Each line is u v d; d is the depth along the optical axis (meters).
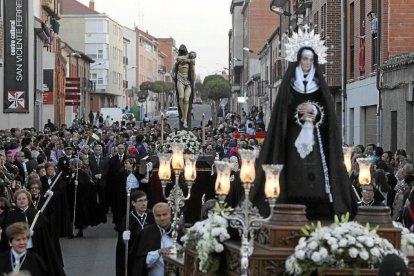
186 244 10.52
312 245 8.75
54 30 77.50
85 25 123.88
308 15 50.22
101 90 124.00
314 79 10.24
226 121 63.12
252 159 9.56
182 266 11.15
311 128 10.14
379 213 9.47
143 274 13.14
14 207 14.91
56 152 30.84
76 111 87.50
